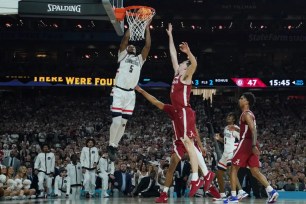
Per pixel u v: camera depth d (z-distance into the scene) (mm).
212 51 41531
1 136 29750
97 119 35500
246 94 9742
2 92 39562
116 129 10188
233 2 40312
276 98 40781
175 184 18422
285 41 40719
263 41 40812
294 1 40344
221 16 41125
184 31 40406
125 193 19109
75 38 39031
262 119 36750
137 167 19562
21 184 16516
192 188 9016
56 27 38969
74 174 18625
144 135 30969
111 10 9422
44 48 39812
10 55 39938
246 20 41312
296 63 41438
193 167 9109
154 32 40094
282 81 35875
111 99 10289
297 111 38344
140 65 10258
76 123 34219
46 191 18500
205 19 40906
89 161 18078
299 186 20016
